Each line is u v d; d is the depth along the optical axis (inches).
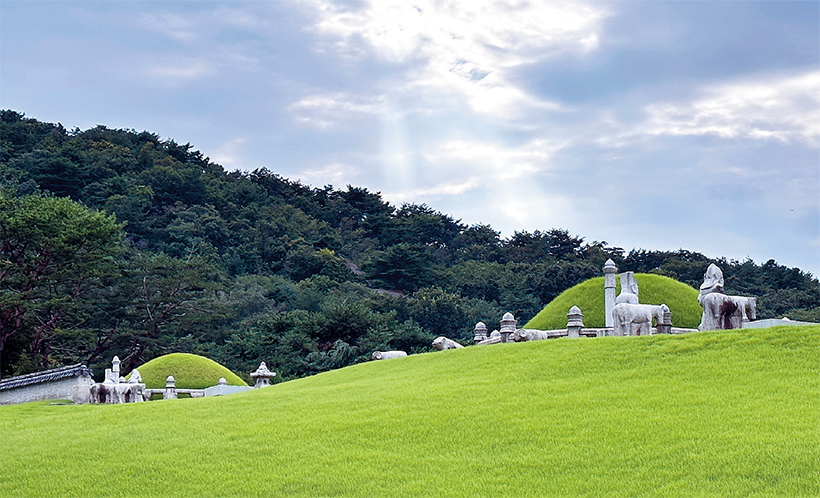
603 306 1988.2
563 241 5644.7
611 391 944.9
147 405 1154.7
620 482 693.9
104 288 2999.5
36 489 773.9
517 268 4670.3
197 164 6771.7
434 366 1242.0
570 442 794.2
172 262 3201.3
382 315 2935.5
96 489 766.5
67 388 1521.9
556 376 1050.1
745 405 842.8
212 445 873.5
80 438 936.9
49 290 2615.7
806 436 734.5
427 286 4677.7
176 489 755.4
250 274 4852.4
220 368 1952.5
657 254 4562.0
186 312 3129.9
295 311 3058.6
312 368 2647.6
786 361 979.9
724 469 690.8
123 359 2955.2
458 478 734.5
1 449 906.1
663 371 1005.2
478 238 6028.5
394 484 731.4
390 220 6166.3
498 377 1078.4
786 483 653.3
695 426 795.4
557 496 679.1
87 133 6481.3
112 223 2598.4
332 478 754.8
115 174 5511.8
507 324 1553.9
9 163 5285.4
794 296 3651.6
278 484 749.9
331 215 6358.3
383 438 855.7
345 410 979.9
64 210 2536.9
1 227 2449.6
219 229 5177.2
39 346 2573.8
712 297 1291.8
